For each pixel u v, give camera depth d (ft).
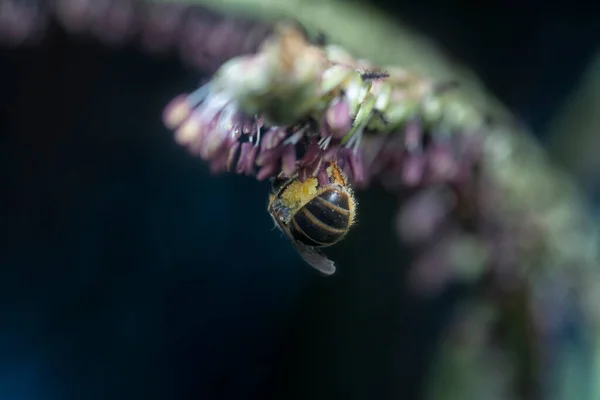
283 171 0.38
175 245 0.99
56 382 0.97
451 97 0.46
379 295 0.86
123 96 0.88
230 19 0.52
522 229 0.52
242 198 0.98
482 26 0.78
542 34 0.78
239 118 0.38
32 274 0.95
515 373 0.57
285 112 0.35
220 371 1.01
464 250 0.54
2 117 0.87
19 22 0.55
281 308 0.99
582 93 0.76
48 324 0.96
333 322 0.93
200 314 1.01
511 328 0.56
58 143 0.91
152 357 1.00
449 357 0.68
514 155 0.51
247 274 1.01
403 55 0.50
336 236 0.42
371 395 0.88
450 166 0.47
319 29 0.50
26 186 0.92
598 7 0.76
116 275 0.98
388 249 0.84
